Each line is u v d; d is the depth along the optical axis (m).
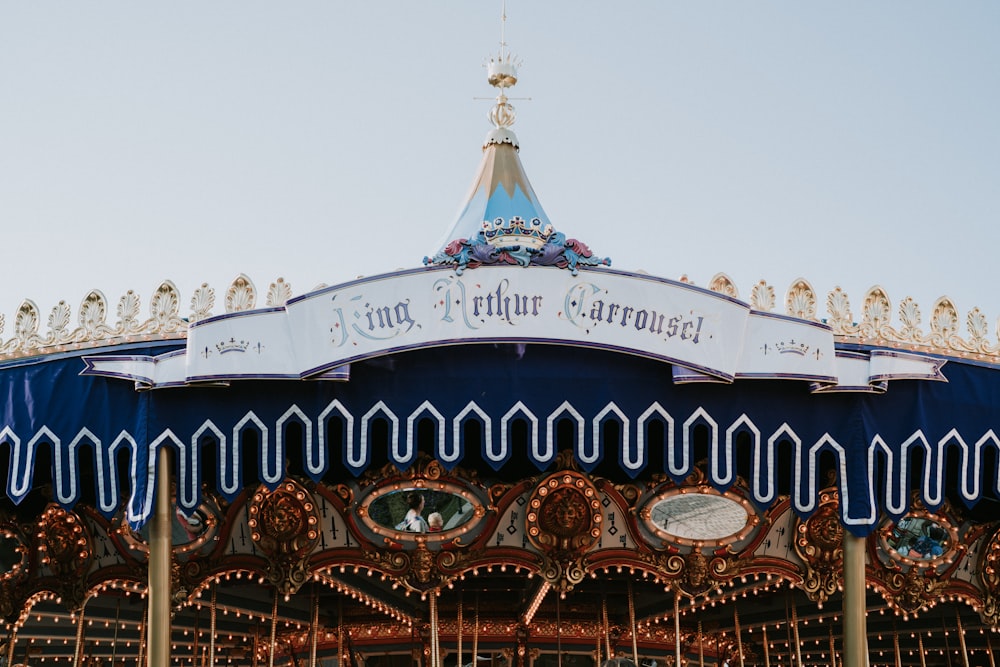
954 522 18.80
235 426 15.22
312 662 20.64
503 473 18.30
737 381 15.63
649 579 20.94
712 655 24.06
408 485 17.73
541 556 18.27
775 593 22.70
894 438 15.98
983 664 25.80
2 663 21.89
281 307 15.17
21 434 15.60
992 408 16.48
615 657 22.12
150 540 15.19
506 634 22.19
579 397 15.22
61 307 16.30
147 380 15.21
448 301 15.06
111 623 23.06
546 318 15.03
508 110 20.11
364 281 15.12
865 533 15.60
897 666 22.83
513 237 15.62
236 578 20.95
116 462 15.45
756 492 15.55
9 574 19.05
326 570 18.78
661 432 18.22
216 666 24.88
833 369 15.53
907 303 17.11
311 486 17.77
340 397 15.21
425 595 18.69
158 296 16.34
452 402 15.15
